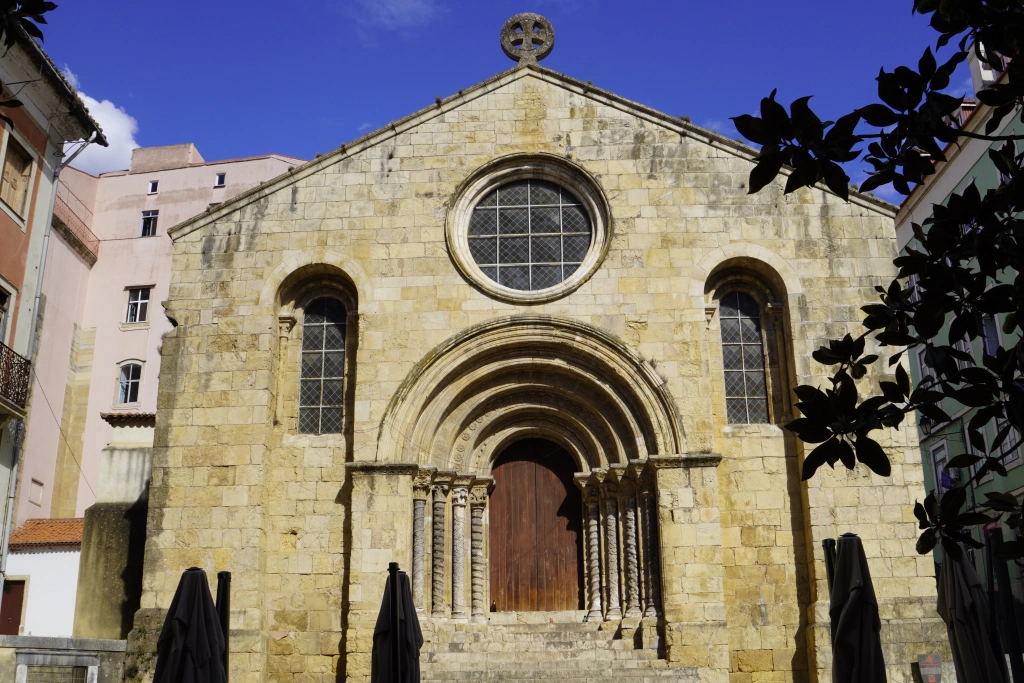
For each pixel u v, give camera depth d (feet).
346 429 78.79
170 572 74.02
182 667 50.26
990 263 32.19
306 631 73.61
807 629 72.18
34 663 65.87
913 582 72.18
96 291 157.89
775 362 79.82
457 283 79.97
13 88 83.25
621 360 77.71
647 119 83.35
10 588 107.24
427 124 84.17
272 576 75.05
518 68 85.20
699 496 74.02
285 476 77.36
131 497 85.46
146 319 155.53
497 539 81.15
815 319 78.23
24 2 33.42
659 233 80.43
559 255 82.48
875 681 49.57
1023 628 86.22
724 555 74.49
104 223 162.81
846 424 31.30
